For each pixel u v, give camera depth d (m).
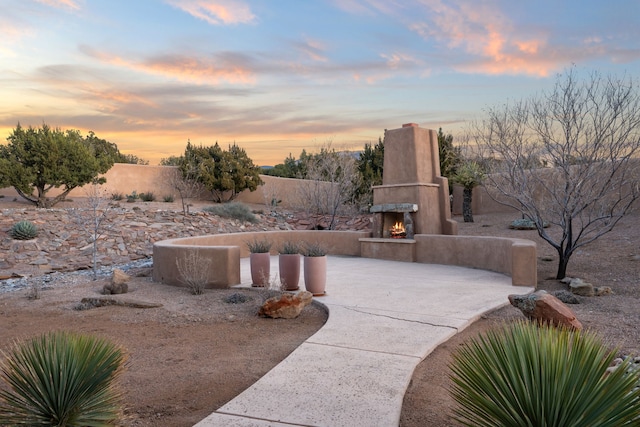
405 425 3.90
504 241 12.41
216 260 10.56
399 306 8.16
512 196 11.80
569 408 2.46
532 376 2.55
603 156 10.98
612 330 6.88
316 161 30.73
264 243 10.54
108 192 30.81
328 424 3.74
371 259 16.12
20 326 7.74
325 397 4.26
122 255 18.73
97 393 3.46
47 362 3.29
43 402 3.24
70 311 8.72
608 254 14.12
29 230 18.91
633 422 2.39
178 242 12.94
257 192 36.09
